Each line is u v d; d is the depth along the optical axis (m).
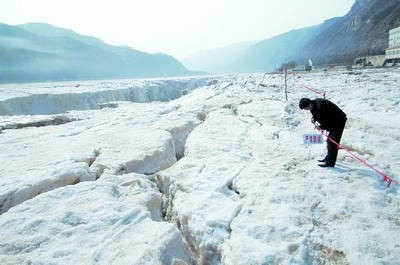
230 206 4.20
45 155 7.72
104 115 18.42
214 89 29.98
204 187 4.99
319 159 5.70
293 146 6.88
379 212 3.55
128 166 6.71
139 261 3.04
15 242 3.41
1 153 8.13
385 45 111.56
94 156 7.66
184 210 4.34
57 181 5.57
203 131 9.30
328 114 4.61
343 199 3.91
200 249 3.64
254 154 6.70
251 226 3.58
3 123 14.98
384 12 144.88
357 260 2.81
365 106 10.79
